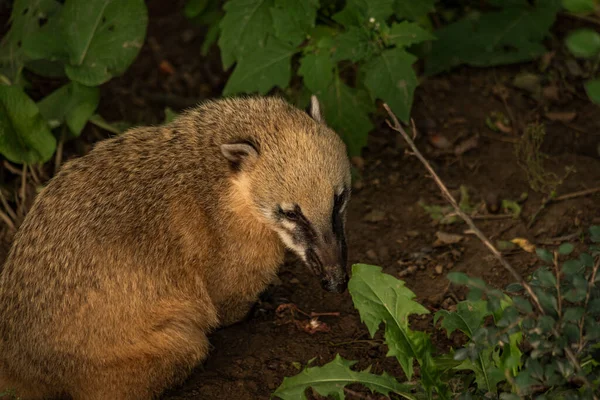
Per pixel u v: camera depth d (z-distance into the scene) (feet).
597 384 21.49
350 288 26.35
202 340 29.07
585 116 42.19
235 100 31.91
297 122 30.14
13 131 35.29
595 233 22.93
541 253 22.21
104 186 28.66
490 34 44.60
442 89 44.73
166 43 49.47
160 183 29.19
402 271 34.42
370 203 38.86
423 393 25.44
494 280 32.83
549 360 21.85
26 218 28.81
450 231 36.32
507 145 40.91
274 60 36.83
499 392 24.95
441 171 40.09
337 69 38.68
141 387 27.81
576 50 20.92
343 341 30.81
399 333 25.64
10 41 39.01
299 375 25.43
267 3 37.29
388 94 35.76
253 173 29.27
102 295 26.96
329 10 39.63
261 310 32.99
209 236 29.53
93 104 37.42
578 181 37.47
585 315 21.39
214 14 45.39
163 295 28.32
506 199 37.45
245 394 28.32
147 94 45.44
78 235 27.43
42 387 27.43
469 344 22.34
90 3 36.78
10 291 27.58
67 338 26.76
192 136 30.50
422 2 40.24
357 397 27.43
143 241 28.02
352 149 38.45
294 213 28.91
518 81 44.24
